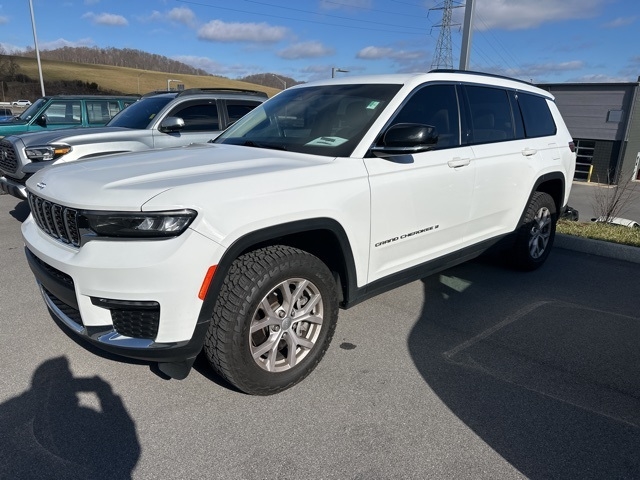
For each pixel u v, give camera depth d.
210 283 2.44
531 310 4.19
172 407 2.75
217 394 2.88
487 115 4.29
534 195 4.88
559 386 3.04
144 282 2.34
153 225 2.34
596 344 3.60
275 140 3.62
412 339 3.62
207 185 2.49
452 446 2.48
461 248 4.06
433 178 3.55
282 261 2.70
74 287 2.51
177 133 7.22
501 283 4.82
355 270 3.15
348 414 2.72
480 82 4.30
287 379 2.89
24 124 10.12
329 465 2.34
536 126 4.92
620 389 3.03
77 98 10.72
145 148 6.89
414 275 3.69
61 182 2.78
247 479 2.25
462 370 3.21
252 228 2.55
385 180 3.21
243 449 2.44
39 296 4.25
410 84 3.61
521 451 2.45
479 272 5.13
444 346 3.53
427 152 3.59
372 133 3.26
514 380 3.10
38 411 2.70
